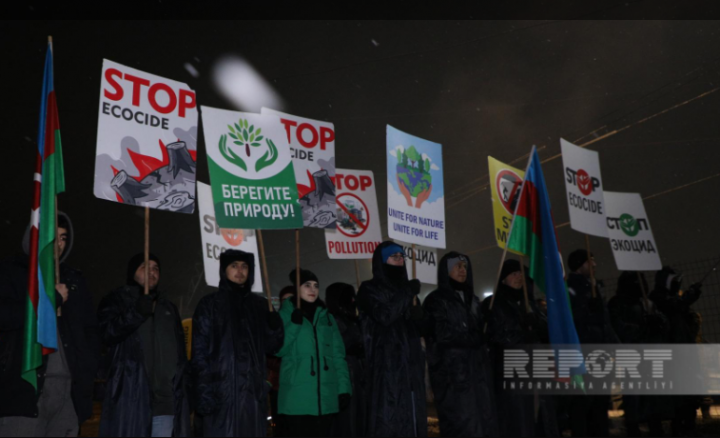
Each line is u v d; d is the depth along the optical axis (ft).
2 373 16.35
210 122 21.99
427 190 25.82
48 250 17.06
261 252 21.97
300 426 21.13
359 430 25.73
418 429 21.91
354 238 30.50
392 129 25.26
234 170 22.04
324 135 25.31
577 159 27.66
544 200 25.72
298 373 21.38
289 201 22.63
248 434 19.42
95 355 18.07
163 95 20.74
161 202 20.02
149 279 20.15
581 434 25.80
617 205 32.30
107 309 19.43
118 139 19.74
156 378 19.74
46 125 18.16
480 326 23.47
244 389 19.63
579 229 26.94
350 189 30.96
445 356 22.59
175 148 20.62
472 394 22.33
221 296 20.34
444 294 23.34
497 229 26.43
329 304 26.58
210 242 28.86
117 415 18.42
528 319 24.31
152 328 20.04
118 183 19.49
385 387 21.65
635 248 31.99
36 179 17.35
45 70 18.61
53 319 16.63
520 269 25.50
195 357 19.56
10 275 16.99
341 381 22.11
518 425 23.49
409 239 24.90
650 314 29.50
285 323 21.84
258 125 22.75
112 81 19.90
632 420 27.30
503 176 27.43
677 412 28.76
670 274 30.86
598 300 26.12
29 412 16.11
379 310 21.65
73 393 17.47
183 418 19.49
